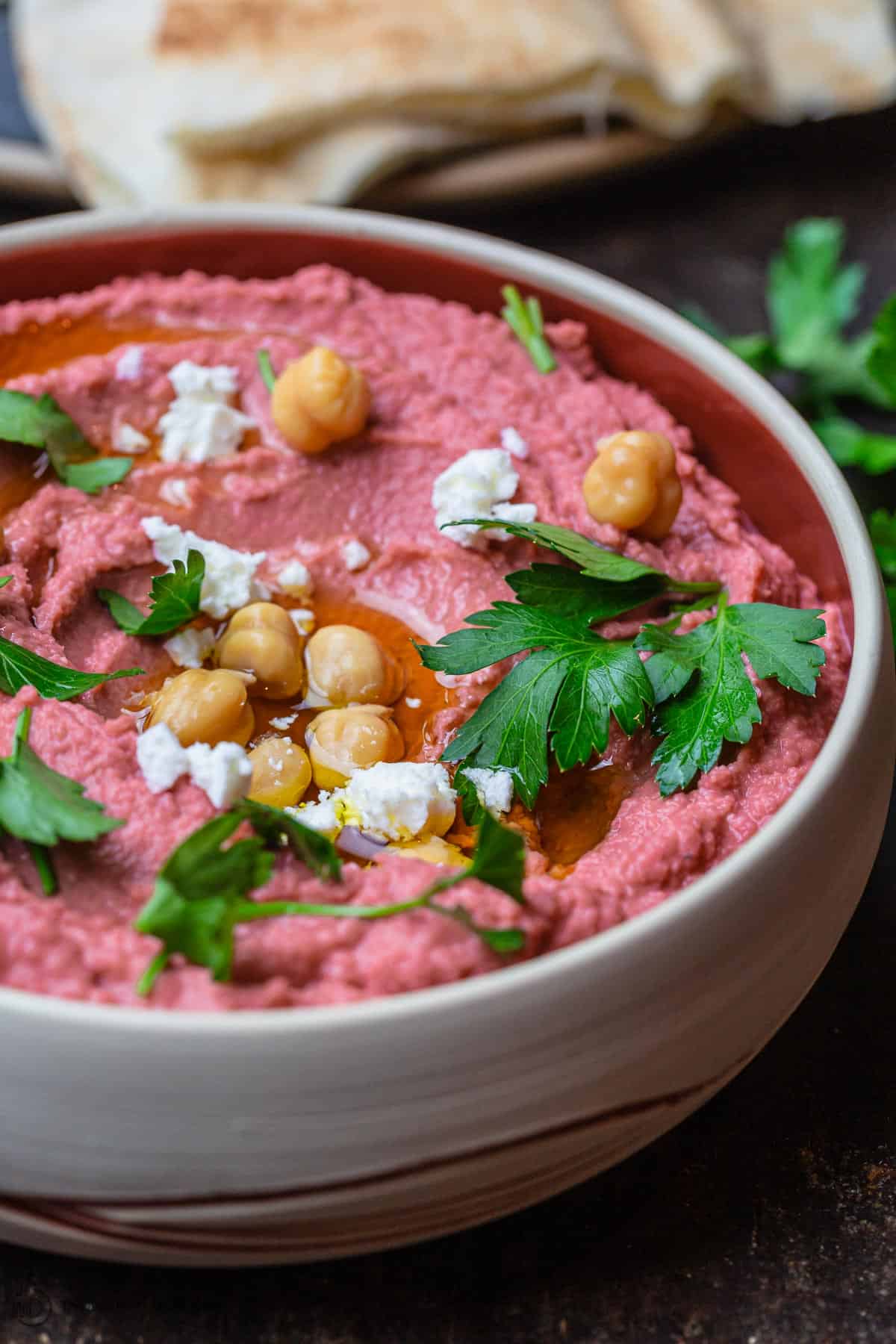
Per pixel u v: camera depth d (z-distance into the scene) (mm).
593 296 319
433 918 256
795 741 285
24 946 252
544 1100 250
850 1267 279
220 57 393
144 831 264
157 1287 274
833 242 384
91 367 307
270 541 303
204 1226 252
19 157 393
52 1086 244
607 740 275
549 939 261
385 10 396
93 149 392
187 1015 242
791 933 265
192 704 274
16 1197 253
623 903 268
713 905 255
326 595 301
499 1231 280
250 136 390
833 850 268
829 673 293
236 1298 274
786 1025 301
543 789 284
